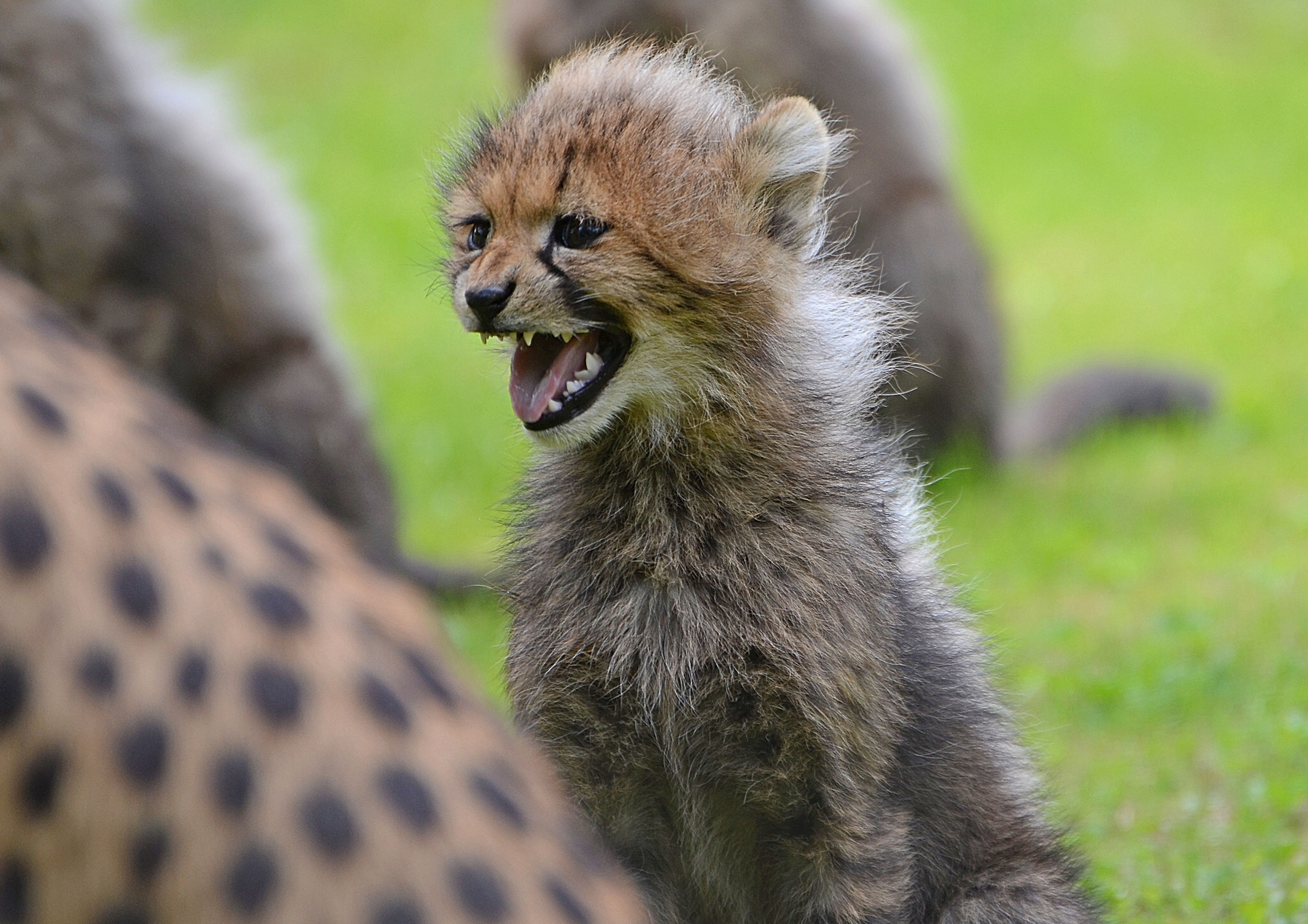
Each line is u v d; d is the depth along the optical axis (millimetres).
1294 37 47219
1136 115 42594
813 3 20297
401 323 29531
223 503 4191
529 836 4176
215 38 46219
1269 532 18984
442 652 4398
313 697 3996
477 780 4168
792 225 9219
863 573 8797
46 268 16656
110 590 3885
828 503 8898
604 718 8812
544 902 4082
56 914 3828
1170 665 14914
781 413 8977
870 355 9859
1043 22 47625
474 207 8961
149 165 17406
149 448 4152
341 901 3855
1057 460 22672
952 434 21844
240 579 4055
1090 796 12617
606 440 8992
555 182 8617
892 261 20828
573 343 8820
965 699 9594
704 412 8828
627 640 8734
